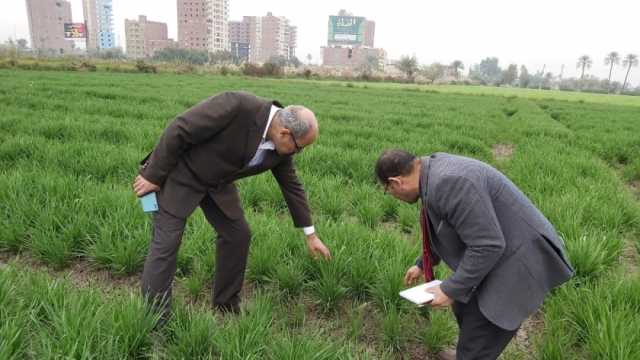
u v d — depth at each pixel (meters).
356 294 4.13
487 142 12.91
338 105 23.08
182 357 2.83
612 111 31.09
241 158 3.09
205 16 151.50
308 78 77.88
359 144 10.35
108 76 40.94
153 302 3.09
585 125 18.42
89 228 4.73
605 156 11.68
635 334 3.09
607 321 3.26
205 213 3.53
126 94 20.34
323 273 3.99
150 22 169.25
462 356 2.97
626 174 9.94
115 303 3.13
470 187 2.37
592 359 3.21
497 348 2.84
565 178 7.84
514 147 13.28
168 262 3.18
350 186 7.41
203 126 2.91
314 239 3.79
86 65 54.84
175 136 2.94
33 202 5.08
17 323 2.74
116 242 4.41
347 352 3.02
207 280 4.26
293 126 2.89
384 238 4.74
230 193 3.47
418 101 31.52
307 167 7.95
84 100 17.28
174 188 3.17
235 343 2.83
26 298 3.17
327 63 186.00
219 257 3.62
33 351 2.65
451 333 3.56
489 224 2.35
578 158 9.72
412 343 3.66
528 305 2.57
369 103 26.50
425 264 3.00
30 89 20.42
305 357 2.75
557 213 5.79
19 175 5.83
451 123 15.88
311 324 3.82
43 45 164.12
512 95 56.94
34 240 4.52
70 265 4.50
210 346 2.99
